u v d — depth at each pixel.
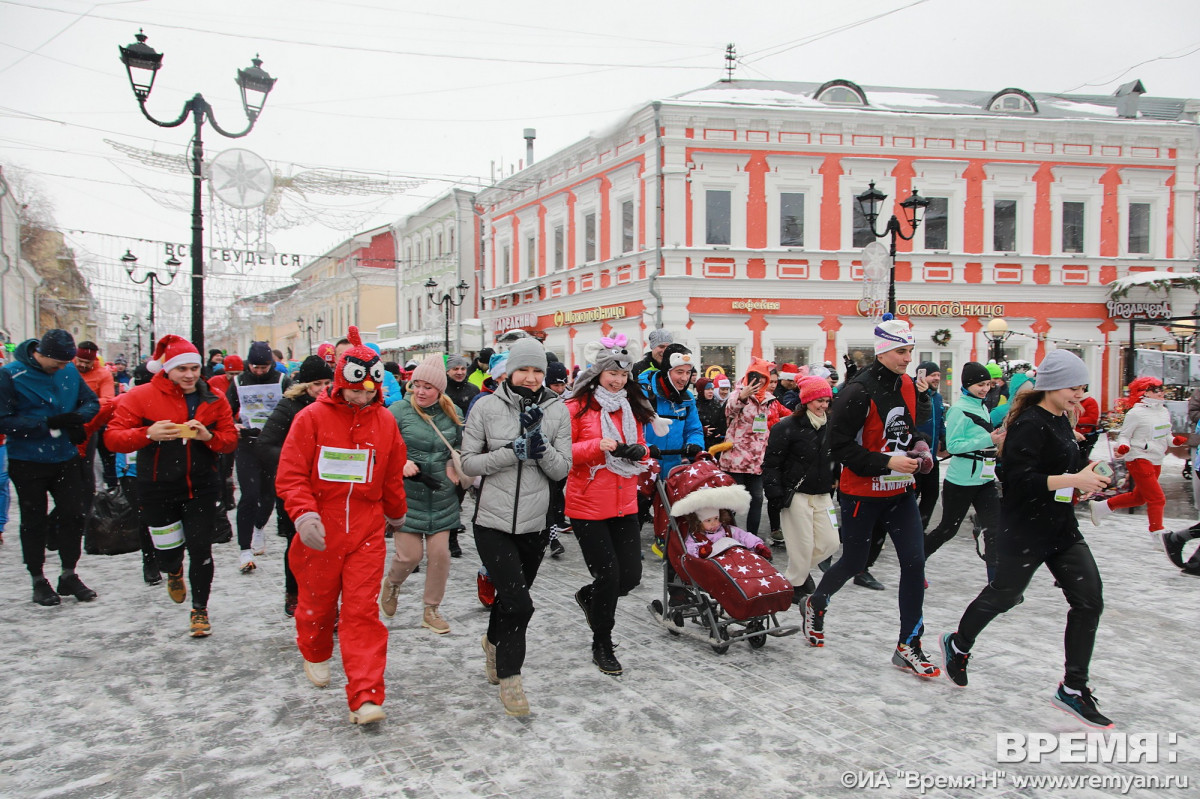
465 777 3.26
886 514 4.62
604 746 3.56
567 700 4.10
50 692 4.18
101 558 7.53
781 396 9.48
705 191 21.16
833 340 21.77
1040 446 3.88
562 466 4.13
